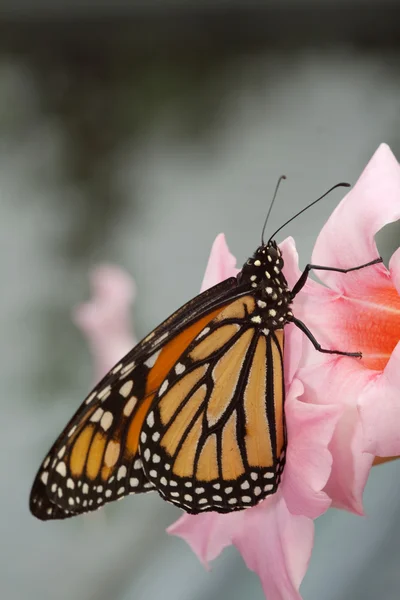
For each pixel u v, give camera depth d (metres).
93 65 1.46
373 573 0.44
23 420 0.96
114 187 1.33
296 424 0.35
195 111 1.40
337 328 0.36
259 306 0.36
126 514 0.82
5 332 1.07
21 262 1.21
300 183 1.19
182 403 0.36
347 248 0.36
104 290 0.59
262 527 0.36
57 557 0.82
